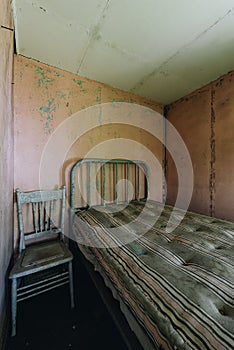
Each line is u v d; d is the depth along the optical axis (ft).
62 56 4.91
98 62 5.18
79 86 5.81
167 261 2.67
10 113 3.69
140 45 4.53
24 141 4.88
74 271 5.39
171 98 7.36
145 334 1.99
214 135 6.01
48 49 4.64
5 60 2.70
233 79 5.46
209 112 6.17
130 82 6.22
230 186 5.54
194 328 1.58
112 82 6.23
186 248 3.09
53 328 3.62
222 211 5.78
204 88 6.34
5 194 3.00
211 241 3.32
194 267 2.51
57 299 4.42
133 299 2.20
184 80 6.07
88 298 4.46
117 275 2.64
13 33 3.84
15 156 4.75
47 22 3.82
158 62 5.20
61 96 5.47
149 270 2.43
